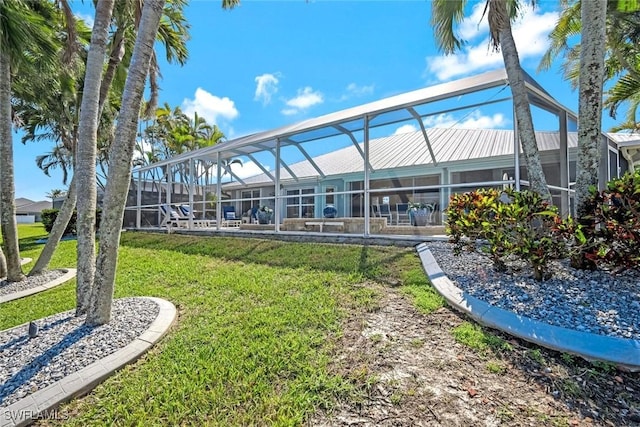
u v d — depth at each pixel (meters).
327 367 2.59
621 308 2.99
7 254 6.70
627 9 7.45
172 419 2.16
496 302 3.33
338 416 2.08
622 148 10.43
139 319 3.76
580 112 4.19
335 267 5.26
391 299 3.85
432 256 5.05
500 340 2.80
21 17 6.51
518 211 3.69
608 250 3.43
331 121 7.75
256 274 5.43
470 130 10.84
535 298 3.31
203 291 4.84
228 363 2.73
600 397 2.14
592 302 3.13
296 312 3.66
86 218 4.07
